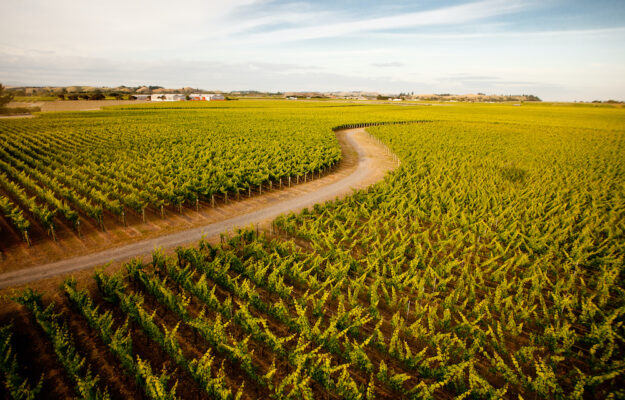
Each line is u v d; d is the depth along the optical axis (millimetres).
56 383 10484
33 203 21578
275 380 11039
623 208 25078
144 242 20469
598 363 10797
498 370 10938
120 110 109875
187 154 40844
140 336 12539
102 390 10227
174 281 15875
